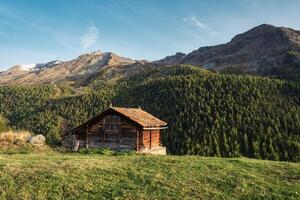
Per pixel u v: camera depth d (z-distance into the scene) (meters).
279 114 155.75
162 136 144.38
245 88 180.50
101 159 27.31
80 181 20.14
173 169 23.69
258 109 160.75
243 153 128.25
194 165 25.19
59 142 50.50
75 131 49.78
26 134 46.19
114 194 18.42
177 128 147.75
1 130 50.12
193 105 167.88
